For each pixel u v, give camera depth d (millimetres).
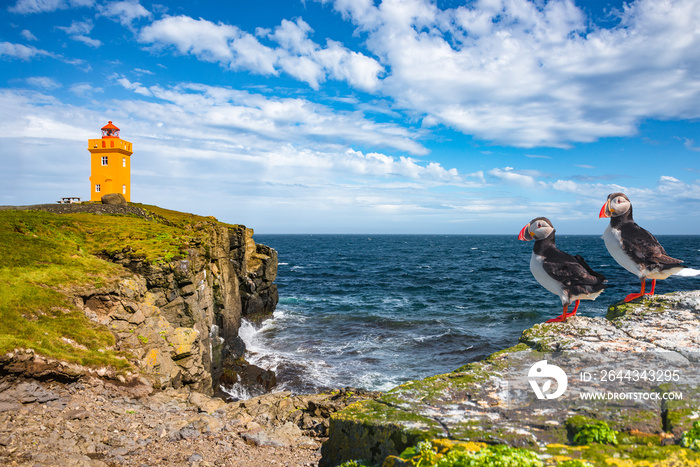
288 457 9508
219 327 25062
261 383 21438
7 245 15445
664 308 7574
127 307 14547
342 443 5094
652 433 4242
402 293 50281
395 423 4734
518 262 94000
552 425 4508
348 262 94812
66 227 20547
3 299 12219
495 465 3686
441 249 152125
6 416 9188
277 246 174125
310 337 29844
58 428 9195
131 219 26062
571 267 7215
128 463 8516
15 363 10250
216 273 25578
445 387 5582
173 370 14188
